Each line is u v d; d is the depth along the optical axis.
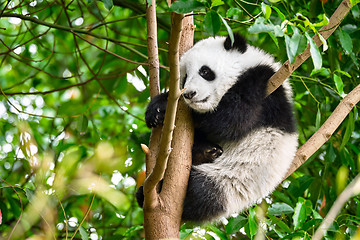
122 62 9.08
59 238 7.59
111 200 4.05
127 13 10.05
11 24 10.25
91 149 7.95
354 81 8.12
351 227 6.00
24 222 5.59
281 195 6.99
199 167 6.57
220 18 4.71
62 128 9.16
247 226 6.21
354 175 7.80
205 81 6.26
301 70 8.27
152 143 5.73
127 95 9.47
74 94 9.66
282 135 6.56
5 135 8.66
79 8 9.34
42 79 10.12
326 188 7.68
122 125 9.38
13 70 10.08
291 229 6.66
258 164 6.54
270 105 6.45
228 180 6.51
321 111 8.03
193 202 6.36
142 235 7.98
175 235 5.14
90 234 7.95
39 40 9.73
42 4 9.30
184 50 6.47
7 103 8.67
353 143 8.52
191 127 5.57
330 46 7.56
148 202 5.01
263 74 6.35
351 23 7.96
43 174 5.25
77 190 4.50
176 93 4.16
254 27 4.70
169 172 5.32
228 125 6.27
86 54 10.25
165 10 8.96
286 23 4.95
